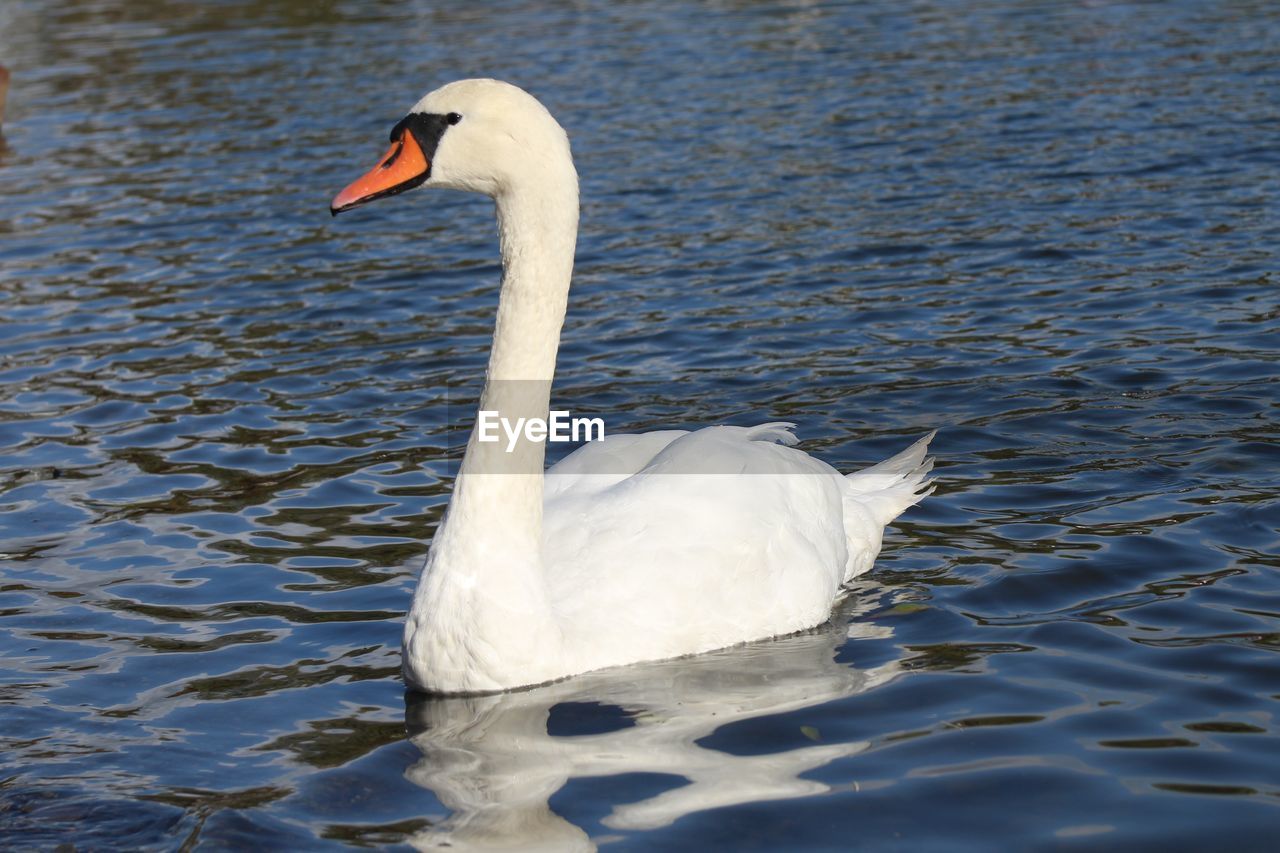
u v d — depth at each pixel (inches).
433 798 203.9
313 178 709.9
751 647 256.2
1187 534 293.4
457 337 473.4
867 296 494.3
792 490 276.2
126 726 233.8
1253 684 229.1
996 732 217.5
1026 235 555.5
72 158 791.7
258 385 430.3
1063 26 1066.1
